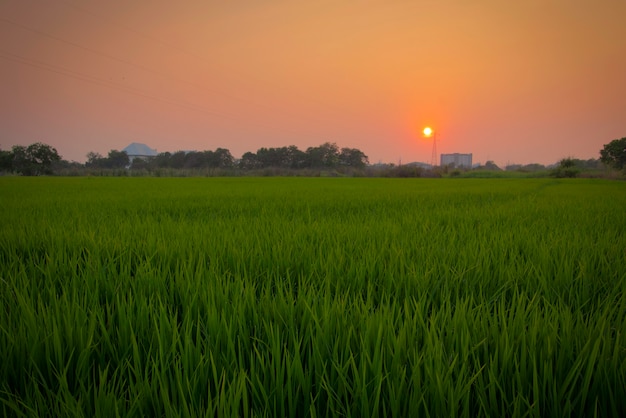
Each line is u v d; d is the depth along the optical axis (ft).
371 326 4.90
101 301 7.05
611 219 17.42
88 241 11.37
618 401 3.62
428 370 3.73
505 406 3.79
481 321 5.08
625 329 4.60
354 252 10.25
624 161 173.99
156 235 12.55
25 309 5.41
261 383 4.00
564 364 4.16
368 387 3.85
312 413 3.27
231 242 10.98
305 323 5.41
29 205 24.81
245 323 5.37
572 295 6.91
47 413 3.64
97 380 4.56
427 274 7.61
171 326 5.23
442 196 34.94
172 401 3.79
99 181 83.97
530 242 11.15
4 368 4.21
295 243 10.88
